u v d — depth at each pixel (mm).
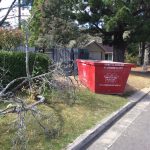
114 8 30891
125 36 33031
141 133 10117
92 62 16266
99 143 8922
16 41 19438
